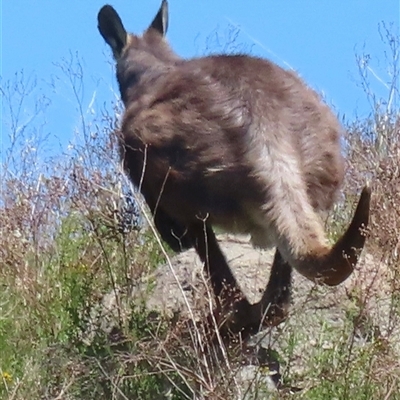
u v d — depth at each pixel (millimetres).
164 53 19938
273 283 16438
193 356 14906
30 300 17719
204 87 16391
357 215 13125
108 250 19000
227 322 16094
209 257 16719
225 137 15781
